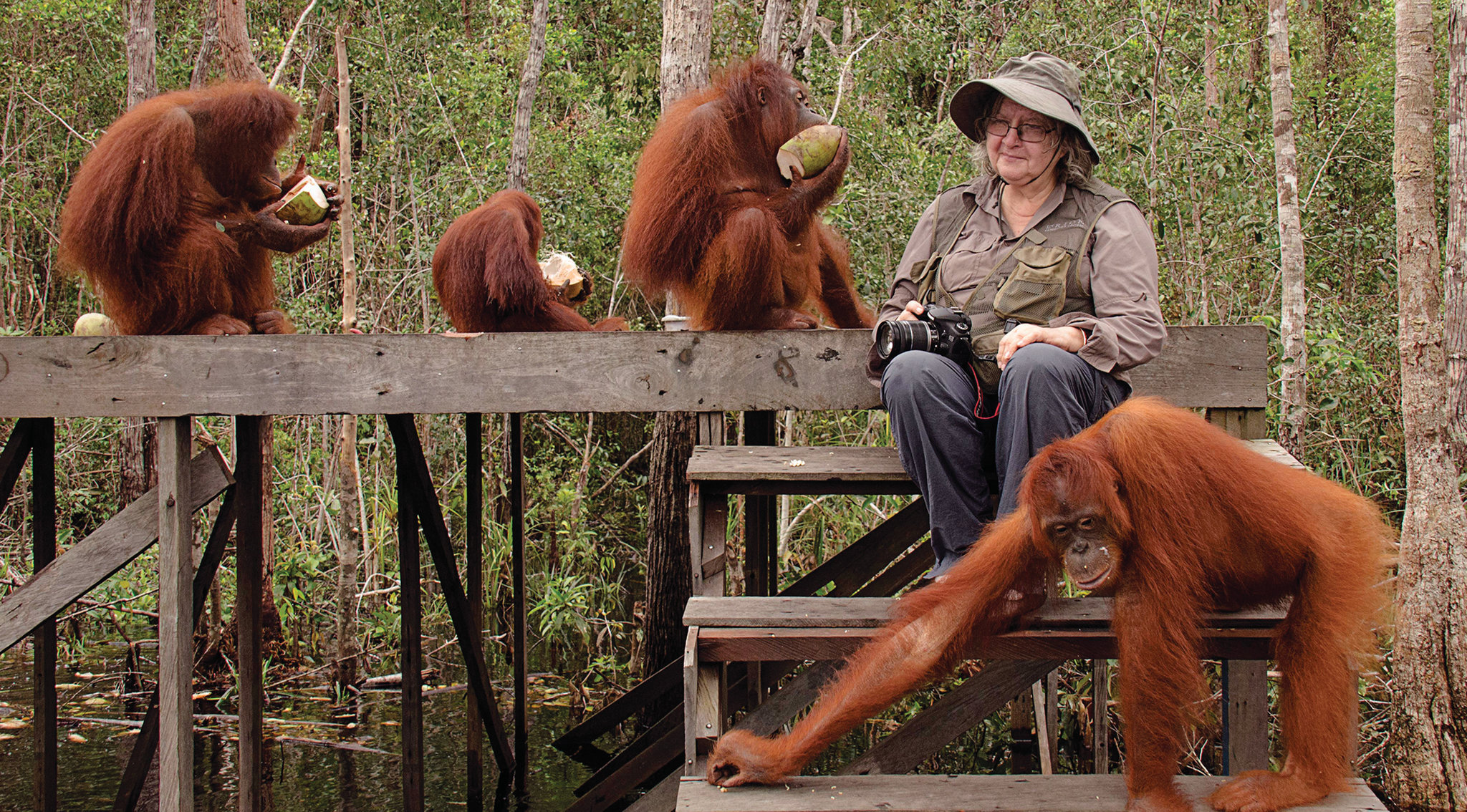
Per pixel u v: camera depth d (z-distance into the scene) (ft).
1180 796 7.80
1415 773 20.24
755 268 13.43
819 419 30.35
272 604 27.58
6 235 40.47
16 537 33.06
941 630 8.45
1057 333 10.15
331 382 13.52
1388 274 32.58
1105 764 19.75
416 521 18.25
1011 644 9.23
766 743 8.64
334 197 15.42
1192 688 7.73
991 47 34.81
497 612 31.14
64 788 20.98
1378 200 33.99
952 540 10.64
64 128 42.24
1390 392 30.07
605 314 36.55
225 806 20.11
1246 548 8.38
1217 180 28.63
